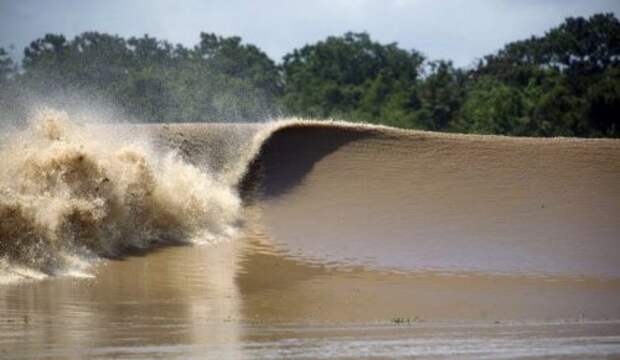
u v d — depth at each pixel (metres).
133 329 32.06
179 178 55.12
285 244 52.88
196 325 33.31
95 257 46.12
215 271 45.75
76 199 47.00
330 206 59.84
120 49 175.25
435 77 185.38
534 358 28.41
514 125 162.62
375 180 62.91
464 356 28.50
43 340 29.59
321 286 43.31
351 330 33.06
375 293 41.91
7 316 33.47
